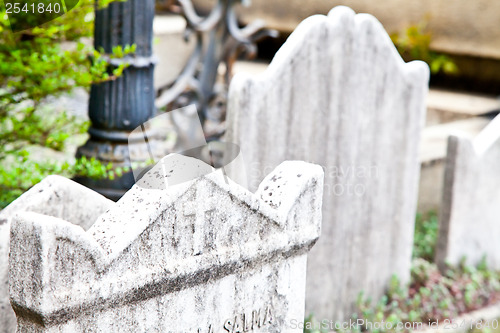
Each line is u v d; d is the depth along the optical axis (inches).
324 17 180.4
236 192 115.0
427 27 350.6
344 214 198.2
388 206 208.5
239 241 118.1
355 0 365.1
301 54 177.0
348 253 203.0
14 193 146.6
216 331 118.6
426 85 206.1
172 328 111.3
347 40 185.2
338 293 203.6
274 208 124.5
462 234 233.0
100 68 155.8
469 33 341.1
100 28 175.2
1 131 161.5
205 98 284.4
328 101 185.8
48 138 157.6
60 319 95.9
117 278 101.3
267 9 382.0
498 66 341.4
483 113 314.2
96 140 180.7
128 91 177.6
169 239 107.6
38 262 92.5
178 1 273.4
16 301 95.3
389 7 358.3
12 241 94.8
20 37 163.6
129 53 176.4
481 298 222.7
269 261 124.5
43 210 121.8
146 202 105.7
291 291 131.3
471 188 230.1
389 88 198.1
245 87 168.4
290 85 176.7
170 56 323.9
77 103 239.5
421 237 250.4
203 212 111.1
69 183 124.6
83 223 127.2
